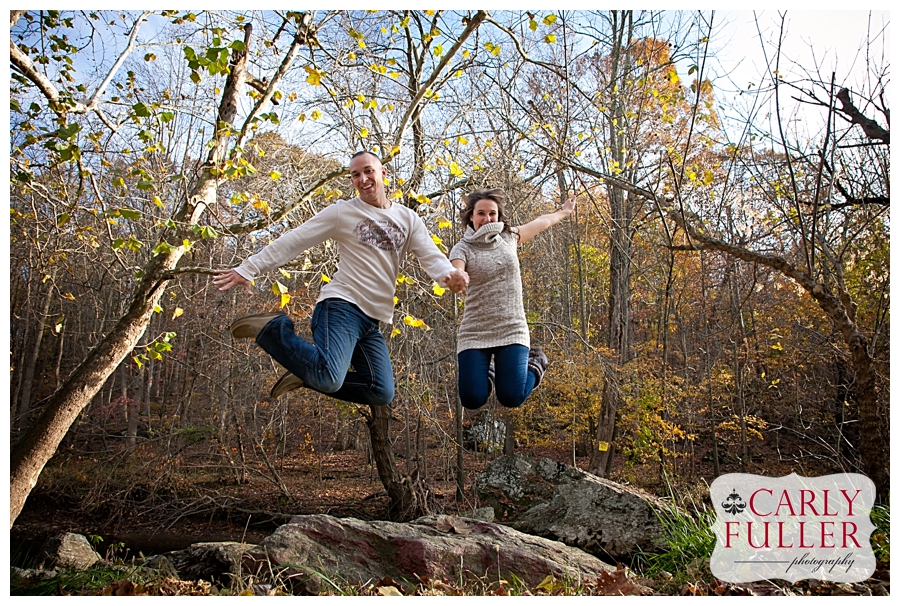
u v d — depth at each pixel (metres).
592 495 6.61
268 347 2.71
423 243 3.03
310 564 4.50
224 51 3.78
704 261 12.78
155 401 19.06
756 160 7.38
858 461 6.39
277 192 6.43
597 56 8.16
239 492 11.38
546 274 13.22
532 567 4.47
